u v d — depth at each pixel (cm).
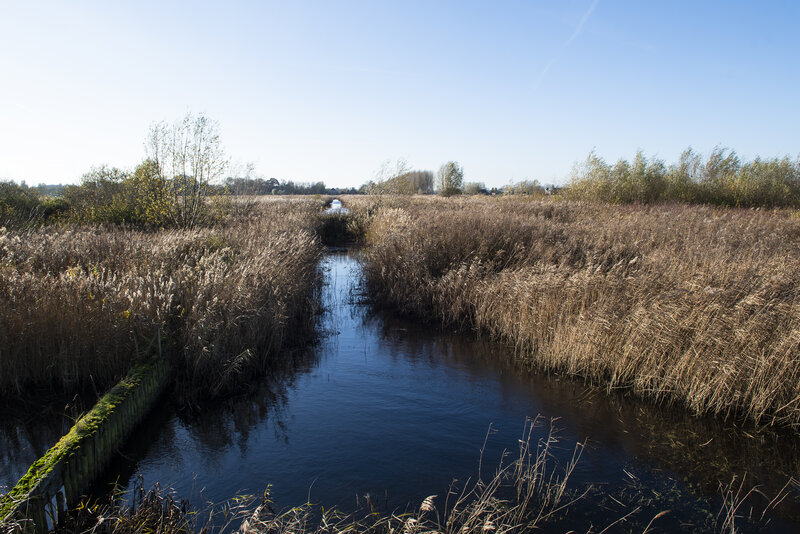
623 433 511
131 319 600
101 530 336
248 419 538
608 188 2700
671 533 359
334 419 538
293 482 418
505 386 636
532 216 1597
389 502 389
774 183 2719
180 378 610
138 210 1466
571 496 403
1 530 283
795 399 504
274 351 739
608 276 766
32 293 598
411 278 1017
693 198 2667
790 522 373
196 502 388
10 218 1241
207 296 678
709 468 448
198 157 1497
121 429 468
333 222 2298
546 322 739
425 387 630
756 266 729
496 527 346
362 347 794
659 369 595
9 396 545
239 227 1322
